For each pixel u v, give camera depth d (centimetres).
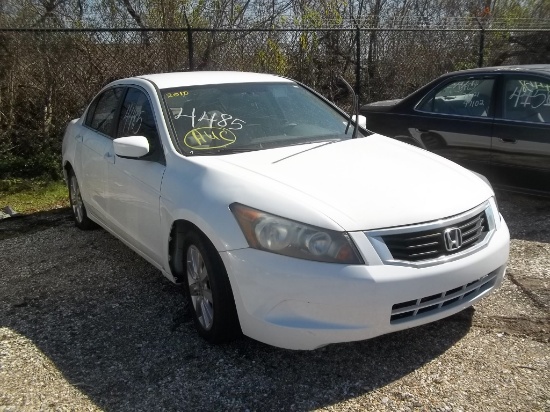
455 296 327
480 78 643
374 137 459
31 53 802
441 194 343
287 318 308
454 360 338
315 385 320
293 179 349
